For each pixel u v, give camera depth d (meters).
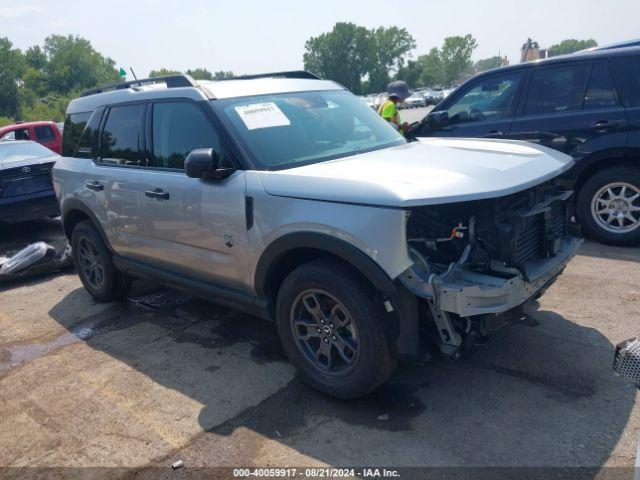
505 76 6.33
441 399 3.31
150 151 4.37
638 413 3.01
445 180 2.99
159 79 4.59
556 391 3.28
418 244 2.93
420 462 2.79
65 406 3.62
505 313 2.97
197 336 4.51
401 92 9.04
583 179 5.93
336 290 3.12
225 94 4.00
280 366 3.89
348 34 119.44
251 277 3.64
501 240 2.92
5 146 8.96
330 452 2.93
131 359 4.20
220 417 3.33
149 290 5.76
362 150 3.96
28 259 6.31
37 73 105.69
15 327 5.05
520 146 3.97
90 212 5.04
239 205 3.54
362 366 3.12
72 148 5.39
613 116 5.55
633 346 1.79
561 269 3.44
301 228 3.19
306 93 4.37
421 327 3.07
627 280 4.84
